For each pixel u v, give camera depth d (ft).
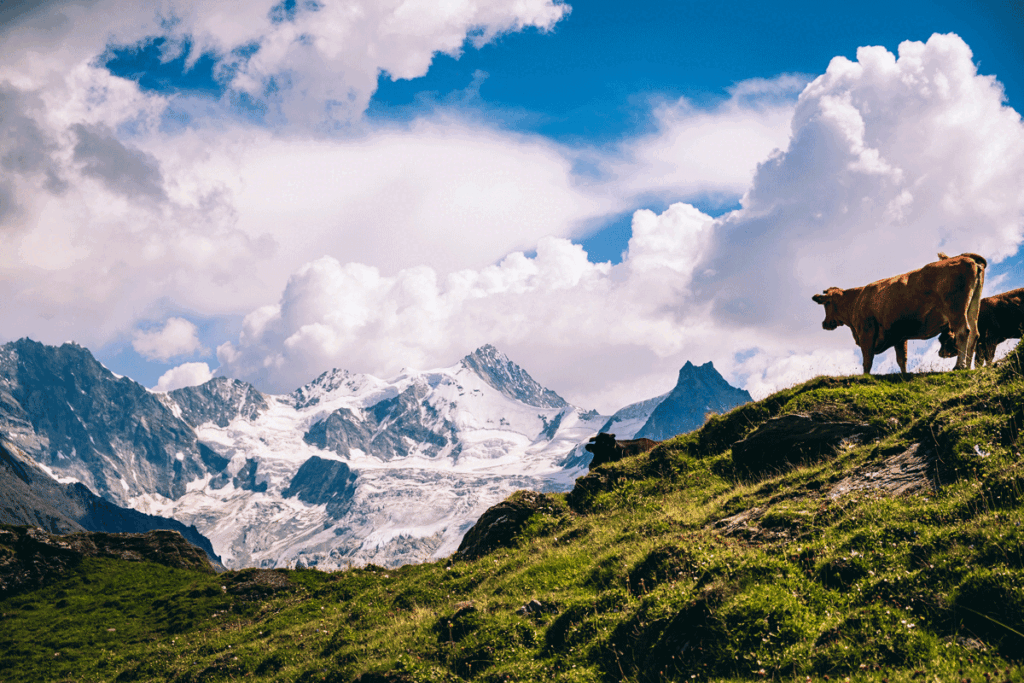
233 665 83.05
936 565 36.94
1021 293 91.56
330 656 70.74
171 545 176.96
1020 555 34.53
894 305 92.94
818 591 40.45
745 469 82.99
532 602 60.49
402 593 83.71
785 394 95.35
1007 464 44.34
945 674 30.45
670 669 41.39
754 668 36.96
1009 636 31.22
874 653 33.55
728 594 42.78
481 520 95.40
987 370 81.15
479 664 55.31
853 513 47.91
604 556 65.77
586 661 48.39
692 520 66.90
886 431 74.28
